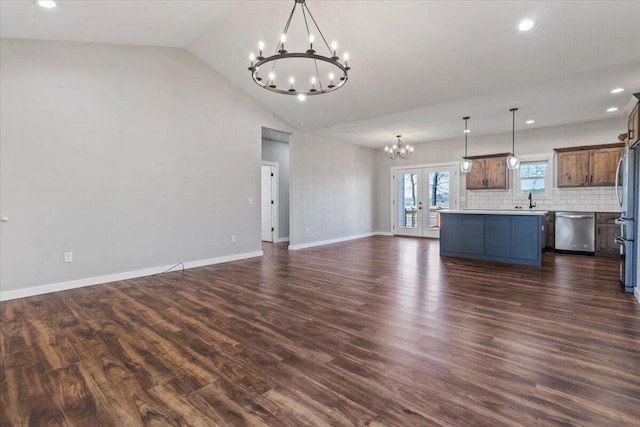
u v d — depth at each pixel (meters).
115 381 1.95
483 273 4.58
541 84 4.27
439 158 8.34
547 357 2.18
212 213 5.34
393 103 5.21
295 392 1.82
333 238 8.02
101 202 4.17
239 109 5.70
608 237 5.66
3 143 3.49
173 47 4.80
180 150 4.92
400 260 5.61
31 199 3.67
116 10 3.29
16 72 3.56
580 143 6.36
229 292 3.75
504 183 7.09
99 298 3.55
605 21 3.06
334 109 5.77
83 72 4.00
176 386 1.89
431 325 2.74
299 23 3.87
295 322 2.84
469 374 1.98
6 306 3.30
